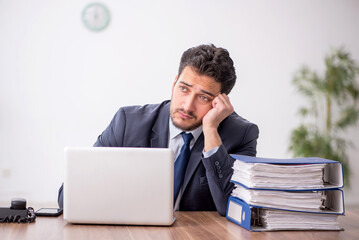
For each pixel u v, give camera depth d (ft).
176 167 7.54
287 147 17.25
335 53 17.38
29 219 5.05
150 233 4.65
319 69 17.37
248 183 4.85
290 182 4.83
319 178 4.92
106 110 16.79
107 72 16.75
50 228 4.81
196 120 7.78
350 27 17.51
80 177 4.93
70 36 16.57
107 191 4.91
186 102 7.86
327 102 17.22
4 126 16.38
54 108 16.56
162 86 16.97
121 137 7.95
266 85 17.19
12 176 16.35
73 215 4.94
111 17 16.71
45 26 16.48
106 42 16.72
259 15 17.12
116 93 16.83
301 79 17.22
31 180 16.43
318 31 17.35
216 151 6.00
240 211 4.99
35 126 16.49
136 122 8.00
